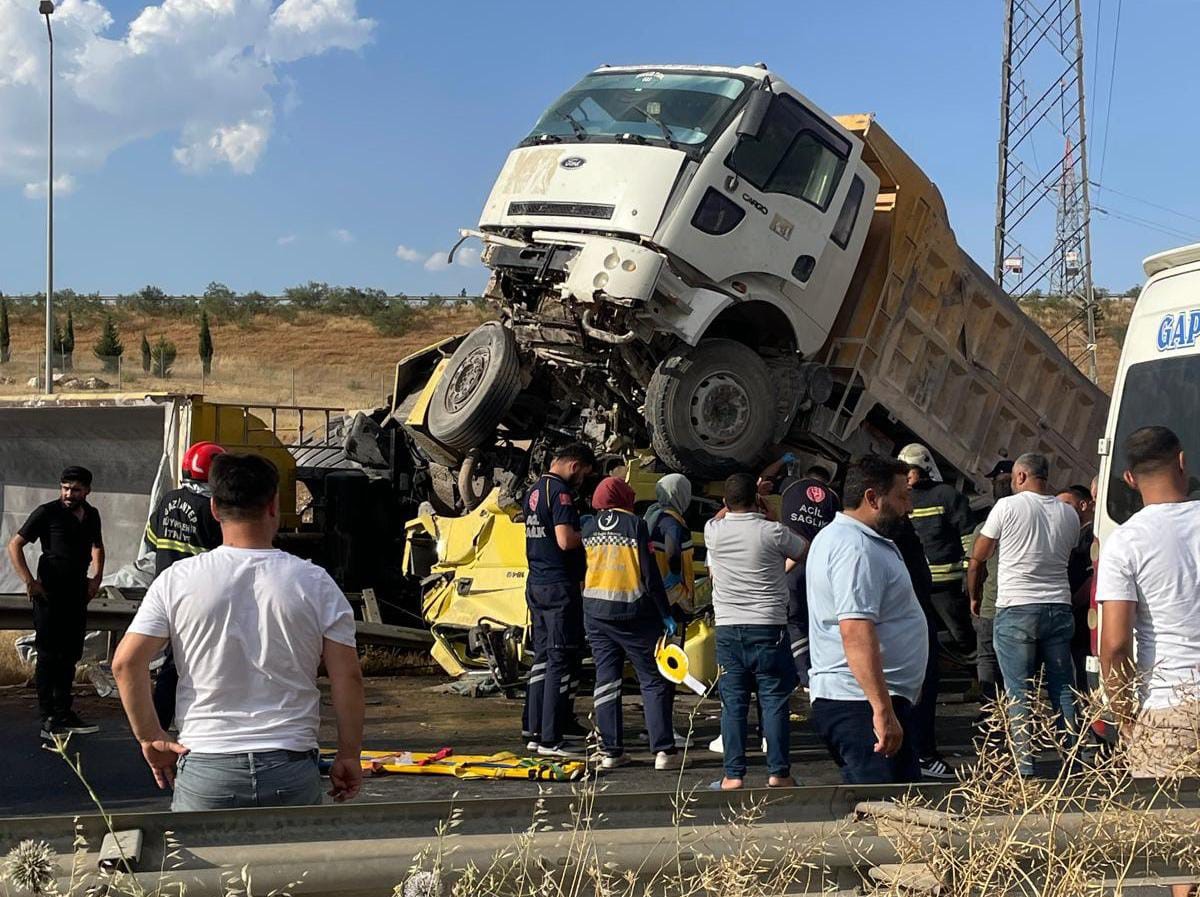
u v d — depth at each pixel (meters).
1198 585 4.30
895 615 4.88
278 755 3.60
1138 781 3.50
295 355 67.12
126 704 3.59
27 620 10.27
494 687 9.84
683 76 10.23
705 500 10.30
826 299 10.45
